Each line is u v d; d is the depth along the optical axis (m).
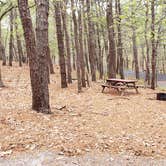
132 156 6.77
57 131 8.16
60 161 6.33
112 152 6.94
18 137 7.55
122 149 7.16
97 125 9.27
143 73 46.66
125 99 14.45
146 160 6.58
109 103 13.21
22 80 19.67
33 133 7.88
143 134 8.60
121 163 6.36
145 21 19.39
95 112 11.18
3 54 28.06
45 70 9.95
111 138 7.94
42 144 7.18
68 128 8.58
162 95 14.73
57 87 17.27
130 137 8.18
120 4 22.80
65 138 7.64
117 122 9.88
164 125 9.78
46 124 8.77
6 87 15.88
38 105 10.08
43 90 9.99
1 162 6.27
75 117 10.02
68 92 15.63
